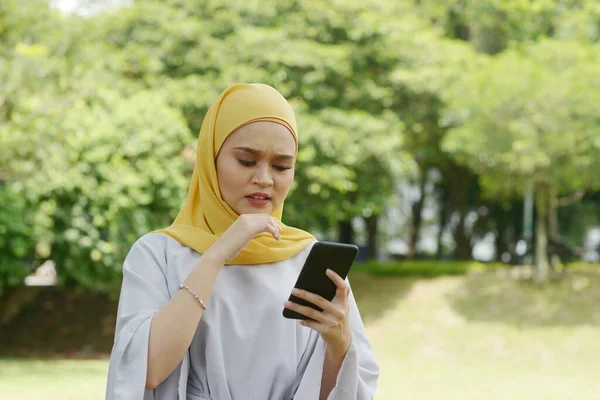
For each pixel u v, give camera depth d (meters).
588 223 25.50
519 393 10.06
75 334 15.98
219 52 16.83
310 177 16.55
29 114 12.23
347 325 2.23
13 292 14.77
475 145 16.59
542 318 16.30
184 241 2.32
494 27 21.89
